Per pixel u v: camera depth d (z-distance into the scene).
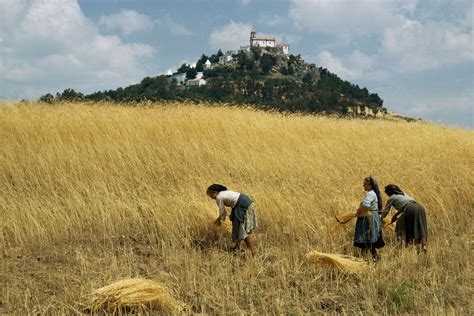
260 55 182.50
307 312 6.95
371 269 8.14
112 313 6.73
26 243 8.88
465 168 13.02
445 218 10.89
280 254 8.85
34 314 6.52
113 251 8.90
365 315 6.83
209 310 6.99
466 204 11.64
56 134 13.74
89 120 14.98
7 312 6.67
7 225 9.12
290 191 11.29
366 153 14.05
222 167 12.89
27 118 14.89
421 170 12.57
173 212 9.95
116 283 6.93
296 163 12.96
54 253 8.63
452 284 7.72
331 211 10.69
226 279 7.80
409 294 7.24
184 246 9.25
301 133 16.33
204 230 9.72
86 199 10.58
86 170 11.85
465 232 10.55
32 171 11.70
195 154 13.47
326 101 88.69
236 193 9.05
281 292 7.51
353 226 10.09
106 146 13.15
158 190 11.49
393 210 11.21
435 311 6.64
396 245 9.44
